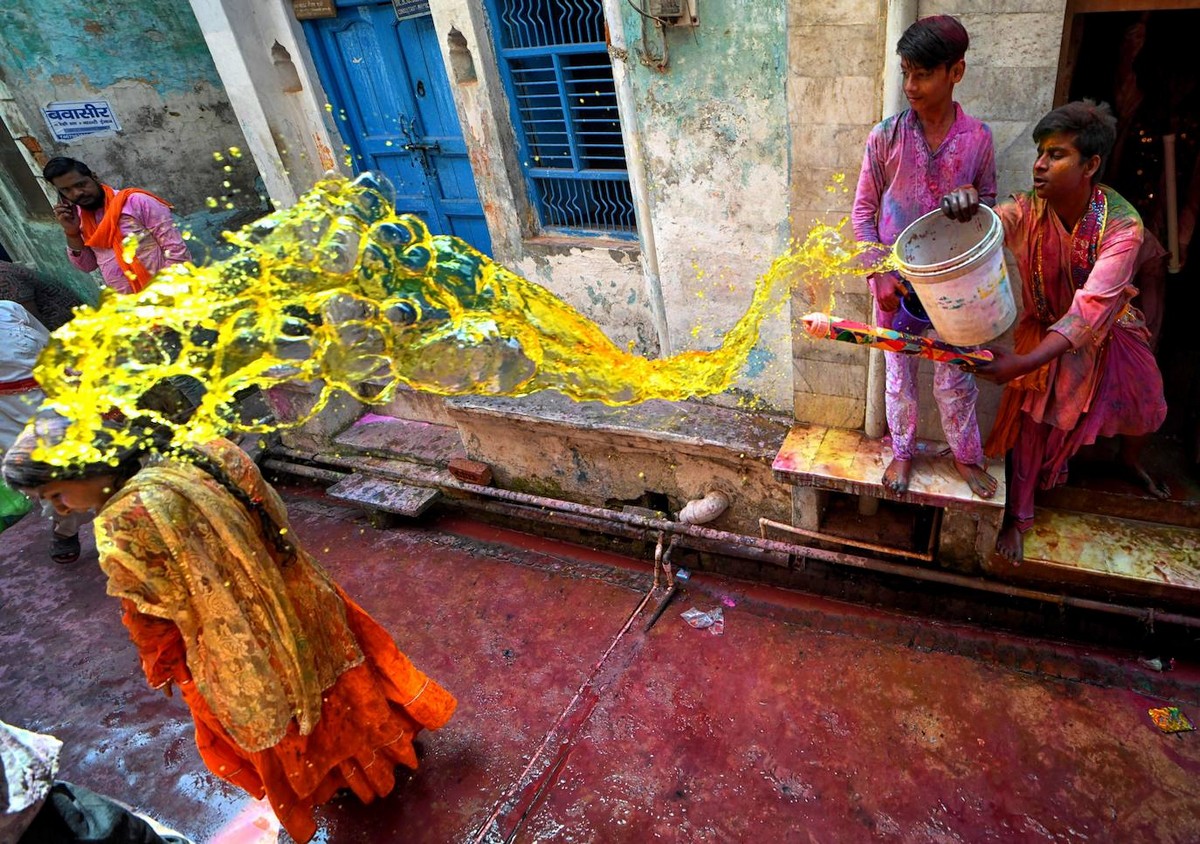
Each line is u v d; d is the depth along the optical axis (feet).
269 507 7.70
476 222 15.69
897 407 9.32
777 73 9.32
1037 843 8.07
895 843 8.27
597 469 13.33
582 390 13.05
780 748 9.47
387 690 9.19
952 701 9.66
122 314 7.72
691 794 9.12
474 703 10.88
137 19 19.47
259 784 8.68
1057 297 7.89
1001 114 8.12
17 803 6.06
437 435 16.31
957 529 10.23
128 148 19.83
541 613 12.32
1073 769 8.68
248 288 8.83
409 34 13.96
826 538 11.35
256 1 14.85
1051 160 6.94
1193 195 9.25
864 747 9.30
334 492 15.25
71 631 13.78
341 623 8.36
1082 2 7.79
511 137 13.39
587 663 11.19
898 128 7.65
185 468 7.10
